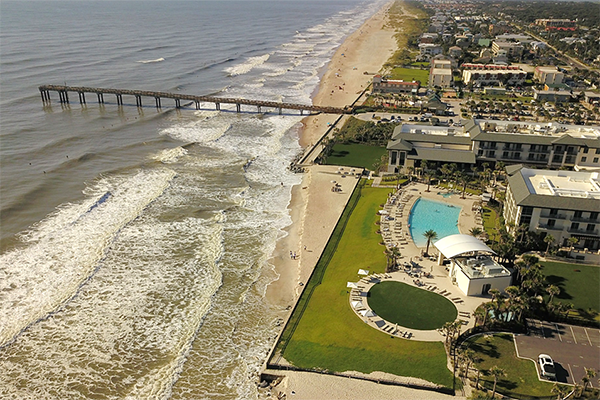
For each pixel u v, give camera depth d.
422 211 101.94
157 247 90.38
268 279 82.25
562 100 192.50
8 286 76.94
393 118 168.38
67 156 129.62
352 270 81.25
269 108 187.50
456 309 70.06
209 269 84.50
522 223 86.12
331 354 62.81
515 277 76.56
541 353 61.59
